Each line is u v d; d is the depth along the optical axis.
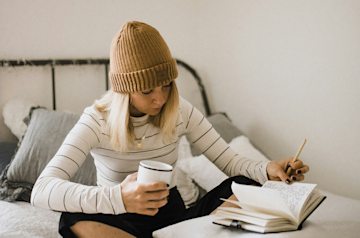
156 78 0.91
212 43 2.22
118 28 2.01
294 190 0.83
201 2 2.27
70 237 0.83
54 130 1.52
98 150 1.03
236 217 0.76
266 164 1.00
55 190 0.83
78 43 1.89
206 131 1.17
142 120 1.04
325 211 1.08
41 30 1.78
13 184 1.37
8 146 1.58
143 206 0.76
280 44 1.72
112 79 0.96
